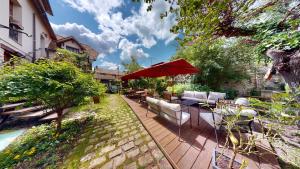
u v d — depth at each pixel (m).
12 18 6.09
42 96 2.94
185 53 9.67
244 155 2.10
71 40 13.98
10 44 5.45
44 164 2.17
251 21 2.43
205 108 5.18
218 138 2.71
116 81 16.97
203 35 1.62
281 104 1.15
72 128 3.62
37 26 8.24
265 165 1.86
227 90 9.07
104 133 3.27
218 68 8.06
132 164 2.07
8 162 2.30
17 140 3.19
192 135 2.88
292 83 2.62
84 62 10.25
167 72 5.72
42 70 3.04
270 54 3.08
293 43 2.46
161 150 2.39
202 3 1.20
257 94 8.88
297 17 2.28
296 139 2.29
